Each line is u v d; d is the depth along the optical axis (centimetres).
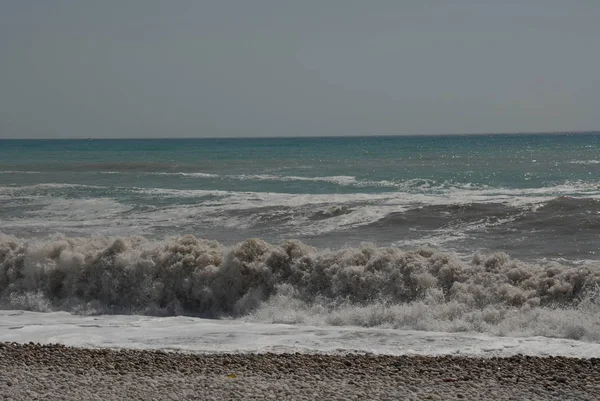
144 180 5441
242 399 1028
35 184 5153
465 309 1588
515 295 1619
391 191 4409
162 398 1033
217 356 1288
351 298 1745
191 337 1468
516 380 1127
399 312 1588
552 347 1341
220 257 1922
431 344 1373
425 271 1745
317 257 1848
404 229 2775
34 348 1349
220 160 8756
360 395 1050
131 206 3644
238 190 4575
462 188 4541
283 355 1288
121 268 1933
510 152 10656
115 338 1470
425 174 5822
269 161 8362
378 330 1511
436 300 1666
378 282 1745
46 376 1159
